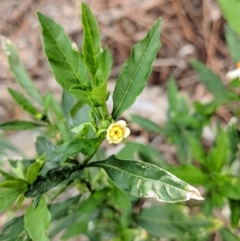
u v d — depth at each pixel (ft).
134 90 0.42
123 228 0.66
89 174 0.58
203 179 0.58
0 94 1.14
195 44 1.17
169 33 1.19
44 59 1.20
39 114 0.57
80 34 1.21
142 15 1.21
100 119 0.43
